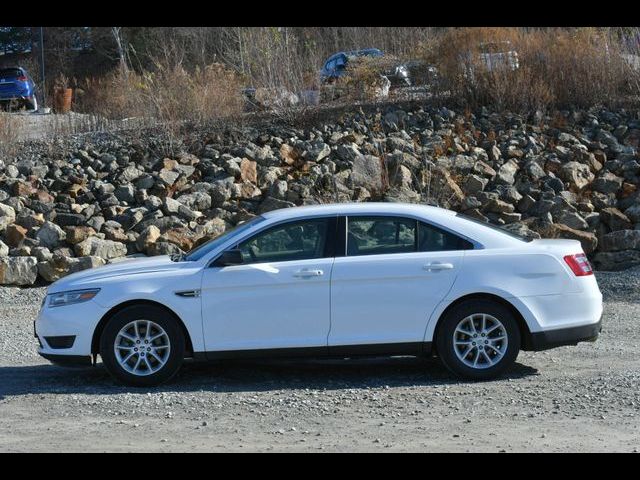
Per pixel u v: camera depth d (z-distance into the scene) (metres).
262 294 8.16
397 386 8.17
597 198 17.33
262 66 21.47
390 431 6.73
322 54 25.62
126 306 8.20
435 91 21.75
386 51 27.25
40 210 16.56
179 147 19.08
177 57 25.97
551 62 21.56
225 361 9.25
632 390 7.69
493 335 8.21
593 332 8.31
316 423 7.00
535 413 7.15
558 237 15.71
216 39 33.81
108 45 52.34
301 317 8.16
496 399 7.59
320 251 8.29
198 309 8.16
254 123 20.42
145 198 17.00
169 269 8.30
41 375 8.98
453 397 7.70
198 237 15.65
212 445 6.42
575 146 18.84
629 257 15.14
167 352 8.18
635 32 22.11
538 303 8.18
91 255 15.02
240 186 17.39
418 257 8.20
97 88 22.00
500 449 6.19
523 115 20.55
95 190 17.33
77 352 8.20
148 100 20.94
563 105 21.33
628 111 20.83
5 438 6.70
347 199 16.92
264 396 7.86
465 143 19.20
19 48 56.34
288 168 18.28
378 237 8.34
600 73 21.41
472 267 8.18
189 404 7.62
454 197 17.00
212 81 21.11
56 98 26.31
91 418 7.25
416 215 8.38
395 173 17.72
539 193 17.22
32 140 20.00
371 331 8.17
